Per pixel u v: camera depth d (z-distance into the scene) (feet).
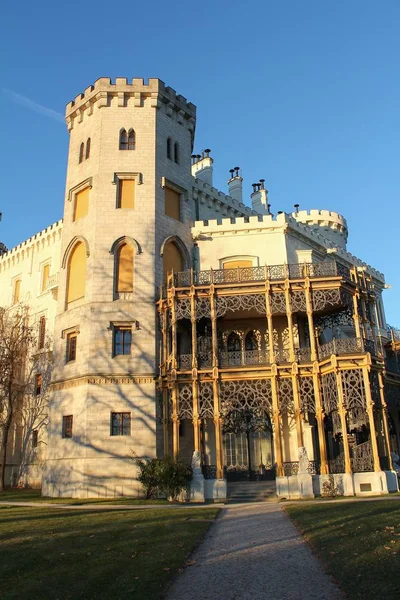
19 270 166.30
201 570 35.47
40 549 42.27
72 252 116.88
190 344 111.45
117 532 49.75
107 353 103.55
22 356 143.23
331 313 109.29
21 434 144.46
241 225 118.93
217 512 67.41
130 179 116.26
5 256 171.63
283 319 110.93
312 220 164.66
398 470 96.63
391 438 120.16
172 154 123.03
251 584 31.60
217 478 89.86
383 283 160.97
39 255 159.12
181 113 128.36
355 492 85.87
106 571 34.24
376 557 34.88
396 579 29.48
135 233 111.86
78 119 126.31
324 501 76.13
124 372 102.42
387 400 100.17
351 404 89.20
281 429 104.88
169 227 116.26
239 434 107.86
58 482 100.83
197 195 134.00
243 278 104.94
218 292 100.68
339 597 28.37
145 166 116.98
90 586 30.86
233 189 159.43
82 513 68.03
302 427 97.19
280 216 118.32
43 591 30.35
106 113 120.57
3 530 53.06
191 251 119.14
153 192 115.03
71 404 103.71
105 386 101.55
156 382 102.22
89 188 116.98
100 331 104.94
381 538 40.88
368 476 86.28
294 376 94.02
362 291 105.29
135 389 101.65
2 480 123.85
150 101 122.11
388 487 86.12
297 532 48.57
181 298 101.76
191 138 132.36
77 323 108.27
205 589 30.83
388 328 143.54
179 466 87.92
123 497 94.48
